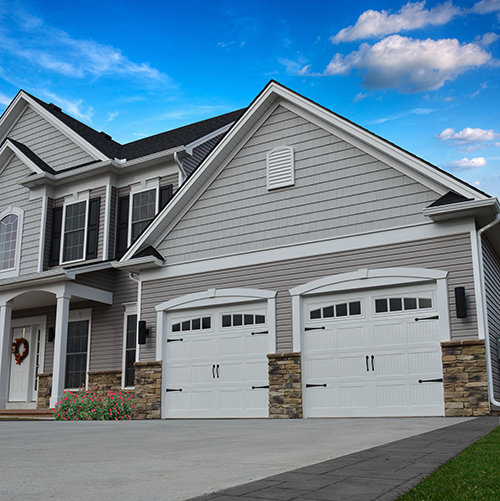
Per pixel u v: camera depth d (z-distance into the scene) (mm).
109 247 16641
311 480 3109
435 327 10164
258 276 12258
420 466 3578
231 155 13273
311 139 12234
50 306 17703
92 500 2781
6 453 4969
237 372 12172
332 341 11148
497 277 12070
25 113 19844
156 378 13078
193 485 3154
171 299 13359
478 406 9438
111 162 16703
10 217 18641
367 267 10961
